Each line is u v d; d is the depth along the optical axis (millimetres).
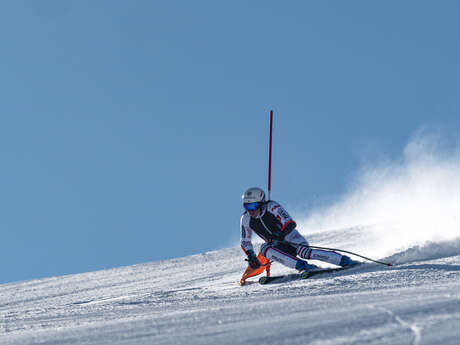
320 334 8852
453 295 11617
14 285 61625
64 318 17344
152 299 21141
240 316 11680
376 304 11352
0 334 14508
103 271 62125
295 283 21422
